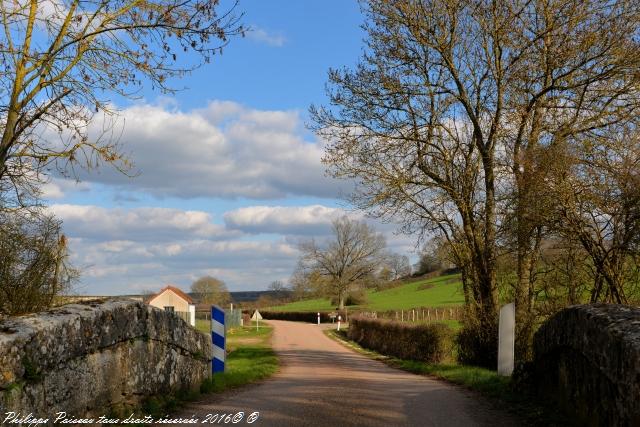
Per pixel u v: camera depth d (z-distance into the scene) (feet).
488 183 62.64
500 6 61.52
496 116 63.10
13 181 32.17
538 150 45.24
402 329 83.56
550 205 42.22
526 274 53.21
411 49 66.69
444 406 31.48
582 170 41.65
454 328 81.51
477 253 62.18
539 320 51.60
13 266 28.86
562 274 49.32
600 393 20.79
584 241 41.57
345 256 273.54
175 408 28.25
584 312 23.06
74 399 20.07
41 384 17.89
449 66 65.46
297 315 259.60
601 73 57.41
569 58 58.03
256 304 346.33
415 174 70.23
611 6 56.75
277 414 28.07
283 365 66.39
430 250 71.97
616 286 41.11
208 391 34.81
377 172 70.18
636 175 38.68
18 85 30.22
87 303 23.49
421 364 64.90
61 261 31.01
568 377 25.50
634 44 56.54
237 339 134.92
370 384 43.86
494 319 58.85
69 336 19.81
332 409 29.91
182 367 31.65
